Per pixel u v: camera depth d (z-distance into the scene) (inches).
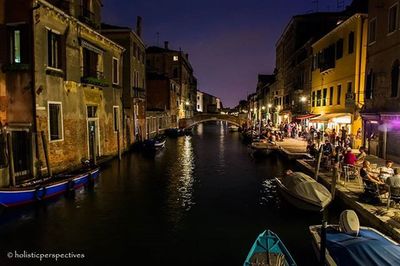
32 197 450.3
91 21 766.5
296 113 1344.7
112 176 700.0
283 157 873.5
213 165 860.0
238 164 874.8
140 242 369.1
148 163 871.1
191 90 2984.7
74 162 654.5
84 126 702.5
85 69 727.1
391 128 605.6
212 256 338.6
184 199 535.2
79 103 681.0
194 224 424.2
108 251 346.6
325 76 978.1
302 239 377.7
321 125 1028.5
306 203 427.8
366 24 738.2
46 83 562.9
